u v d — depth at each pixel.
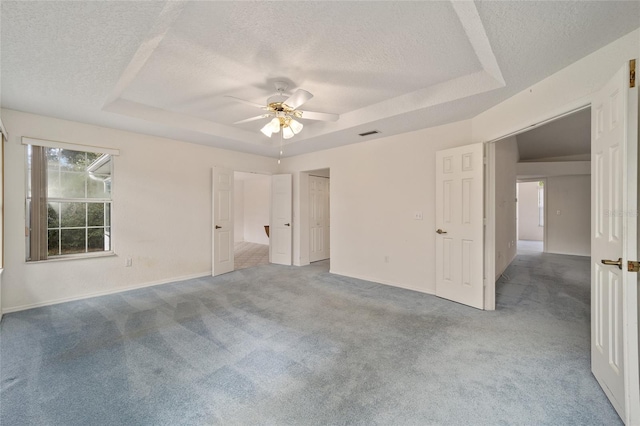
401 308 3.24
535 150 6.52
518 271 5.14
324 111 3.70
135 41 1.87
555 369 2.00
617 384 1.57
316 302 3.45
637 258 1.55
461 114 3.24
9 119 3.06
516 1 1.49
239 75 2.67
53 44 1.87
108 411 1.60
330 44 2.16
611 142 1.63
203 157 4.80
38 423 1.50
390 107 3.30
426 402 1.67
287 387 1.82
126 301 3.48
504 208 5.19
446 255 3.54
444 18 1.84
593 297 1.90
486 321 2.86
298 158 5.67
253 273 5.00
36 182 3.25
